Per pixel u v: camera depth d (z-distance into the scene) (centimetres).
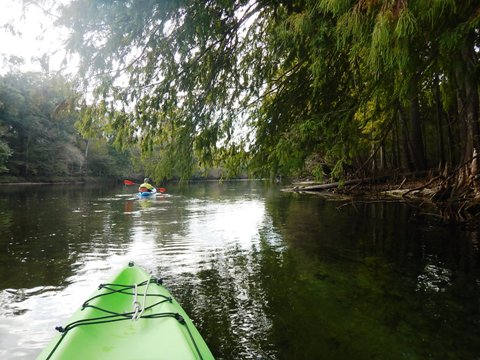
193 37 620
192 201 2072
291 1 586
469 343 374
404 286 541
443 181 1252
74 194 2670
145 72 636
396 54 318
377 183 1959
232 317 439
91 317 348
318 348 365
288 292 525
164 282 571
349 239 887
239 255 747
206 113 696
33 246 831
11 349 369
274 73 715
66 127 4784
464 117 1184
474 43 436
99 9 513
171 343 297
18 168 4453
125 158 5825
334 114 582
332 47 489
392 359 345
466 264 642
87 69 577
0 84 3828
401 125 1916
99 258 723
